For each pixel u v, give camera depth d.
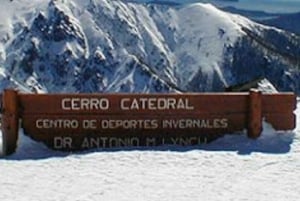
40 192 10.59
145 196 10.35
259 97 13.55
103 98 13.45
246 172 11.65
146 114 13.54
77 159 12.48
